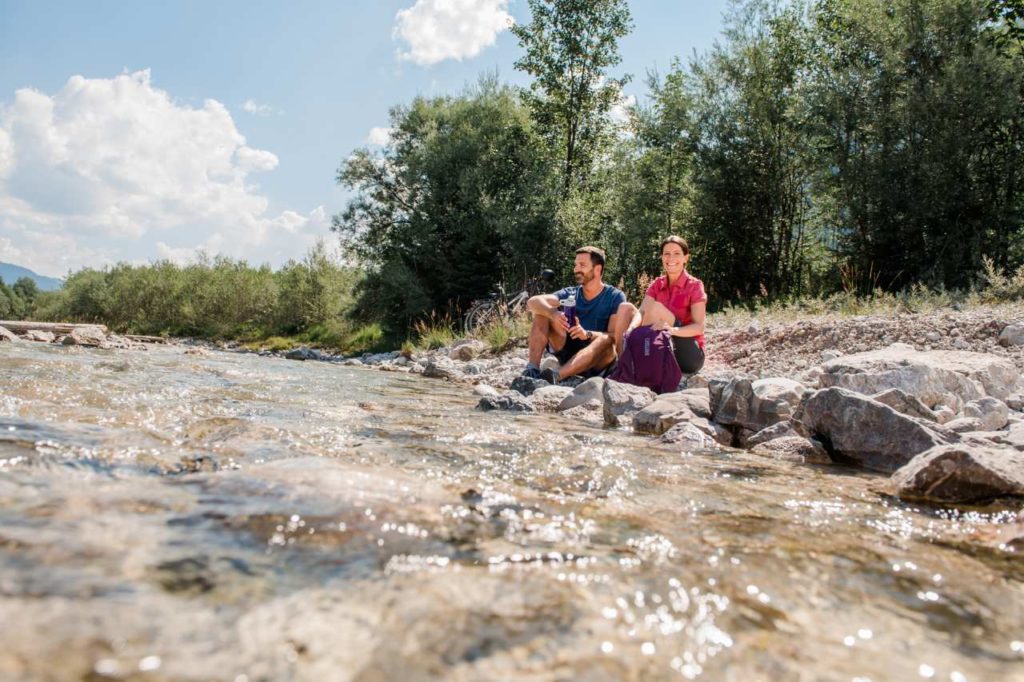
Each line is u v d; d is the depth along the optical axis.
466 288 20.48
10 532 1.20
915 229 12.95
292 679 0.82
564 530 1.57
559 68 20.58
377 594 1.10
